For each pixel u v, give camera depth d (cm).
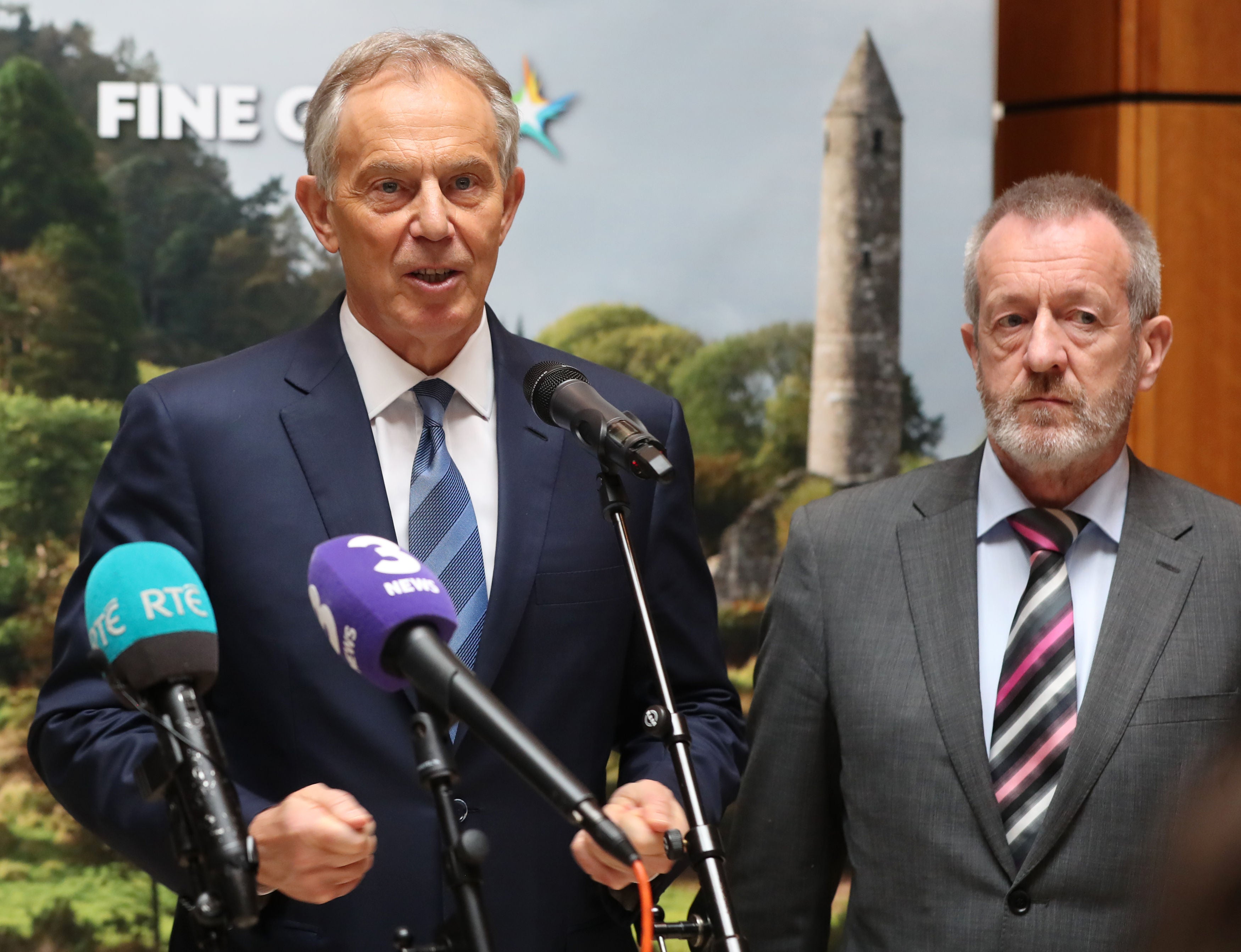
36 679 389
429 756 104
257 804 144
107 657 113
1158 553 184
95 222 396
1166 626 179
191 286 399
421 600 112
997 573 192
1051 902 172
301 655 161
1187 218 337
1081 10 350
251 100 396
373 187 162
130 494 168
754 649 400
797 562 203
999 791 178
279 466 168
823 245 398
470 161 162
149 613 114
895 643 190
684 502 188
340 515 166
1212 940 47
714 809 162
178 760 108
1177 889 49
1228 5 340
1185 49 338
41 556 393
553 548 173
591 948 169
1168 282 336
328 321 182
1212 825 49
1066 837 173
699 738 174
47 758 159
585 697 172
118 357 398
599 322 391
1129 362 183
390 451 174
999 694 182
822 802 198
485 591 168
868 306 400
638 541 181
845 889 360
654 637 131
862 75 397
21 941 379
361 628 111
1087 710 176
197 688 115
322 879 120
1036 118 369
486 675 164
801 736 196
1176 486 194
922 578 193
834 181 398
